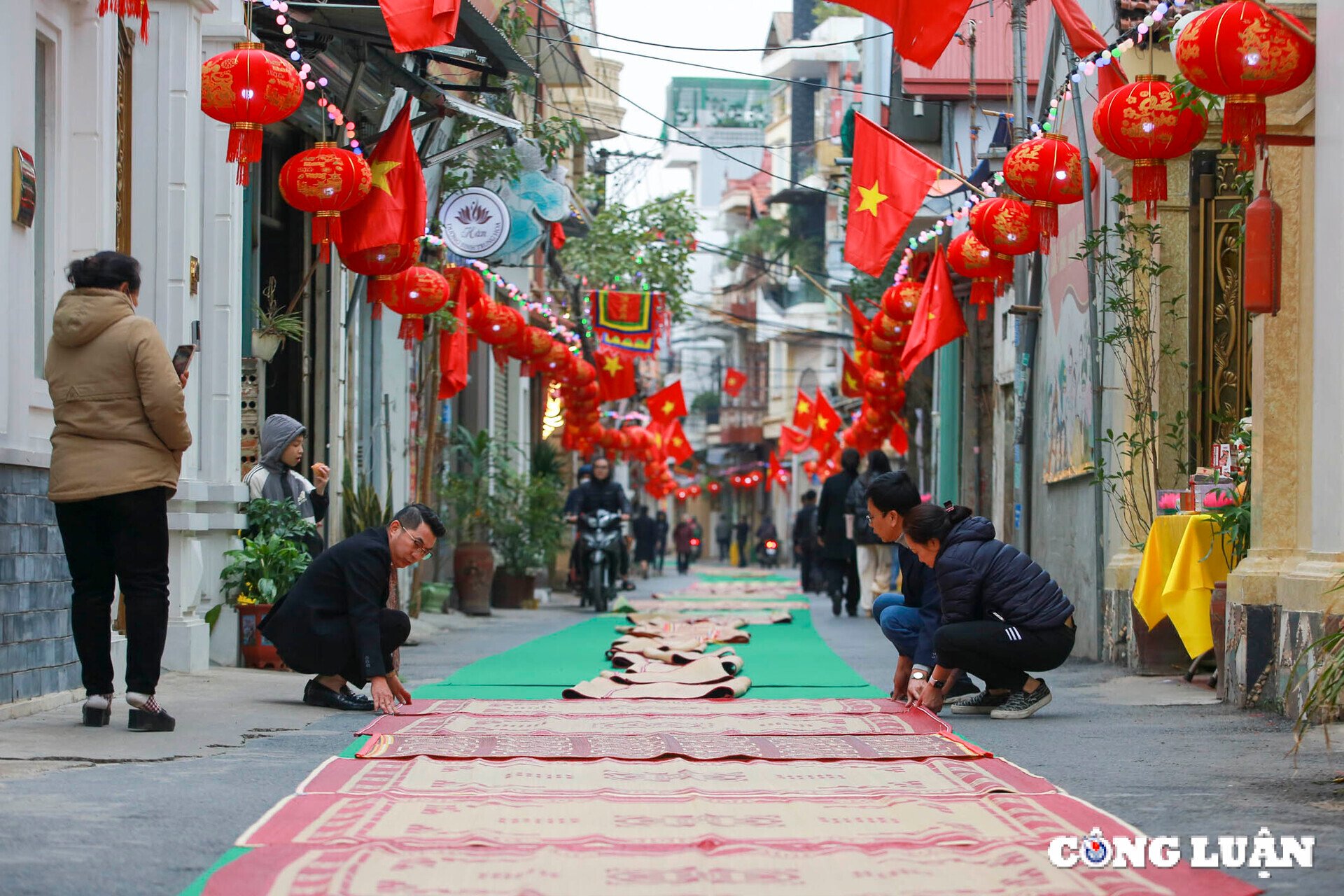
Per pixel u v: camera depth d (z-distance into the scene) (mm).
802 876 4328
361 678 8930
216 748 7012
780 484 68125
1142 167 9047
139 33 9469
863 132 13664
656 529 41906
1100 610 12492
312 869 4332
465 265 17828
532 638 15828
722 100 81188
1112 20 12023
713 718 8414
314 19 11516
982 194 13844
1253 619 8836
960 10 8867
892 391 23094
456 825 5039
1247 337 11781
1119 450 12352
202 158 11125
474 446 22719
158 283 10562
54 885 4211
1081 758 6984
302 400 14641
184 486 10516
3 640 7672
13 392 7965
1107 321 12680
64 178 8727
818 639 15836
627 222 31234
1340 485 7980
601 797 5637
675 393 39969
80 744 6977
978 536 8781
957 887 4199
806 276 24625
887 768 6457
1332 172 8031
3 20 7777
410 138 10648
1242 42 7227
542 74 26141
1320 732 7777
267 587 11008
